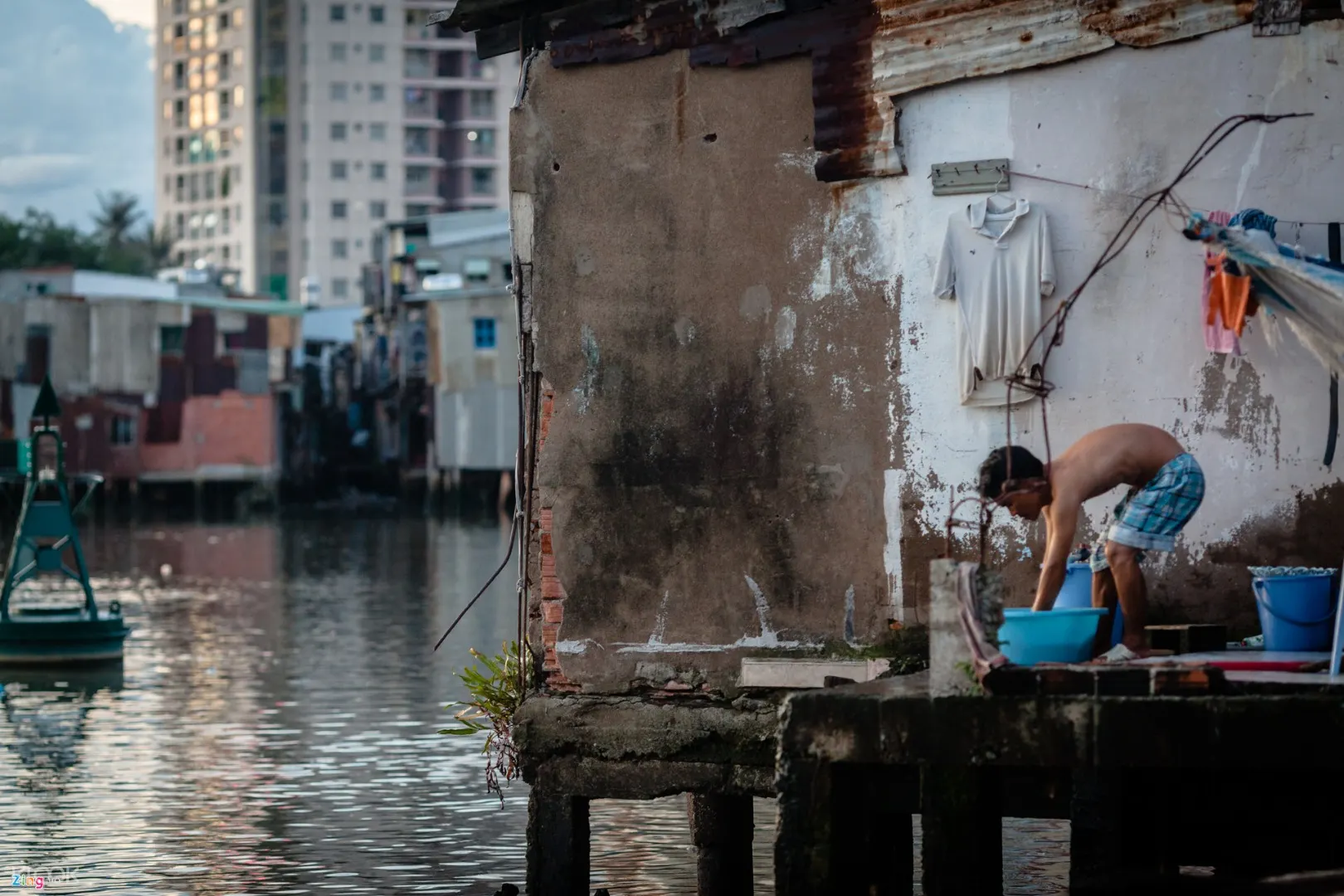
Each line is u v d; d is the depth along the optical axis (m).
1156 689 7.58
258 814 14.65
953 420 9.91
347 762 17.14
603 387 10.74
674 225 10.59
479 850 13.31
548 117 10.93
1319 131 9.13
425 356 75.50
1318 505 9.14
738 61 10.38
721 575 10.41
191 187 144.12
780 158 10.34
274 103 137.00
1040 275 9.62
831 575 10.18
